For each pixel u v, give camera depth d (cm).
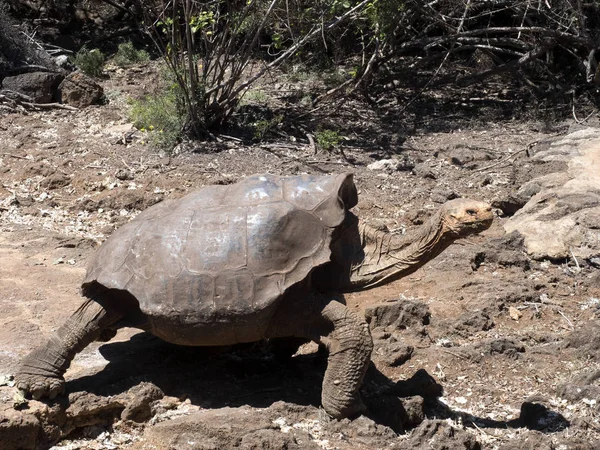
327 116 1176
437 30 1489
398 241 477
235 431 444
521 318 645
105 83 1362
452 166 987
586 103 1212
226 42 1175
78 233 790
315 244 458
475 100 1280
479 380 552
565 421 489
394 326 611
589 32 1246
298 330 464
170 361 523
